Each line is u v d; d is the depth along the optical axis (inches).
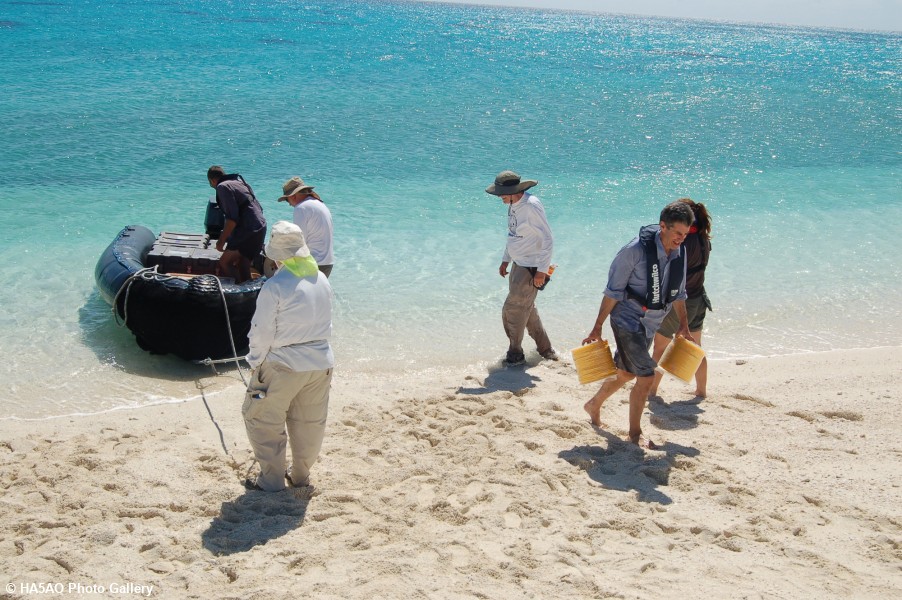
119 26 1989.4
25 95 928.9
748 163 758.5
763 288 381.4
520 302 271.9
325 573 146.8
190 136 764.6
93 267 382.3
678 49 2876.5
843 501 172.4
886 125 1055.0
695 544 156.6
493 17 5585.6
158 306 280.8
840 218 534.9
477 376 267.6
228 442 208.5
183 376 281.0
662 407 234.5
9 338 296.7
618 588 140.2
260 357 165.6
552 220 510.3
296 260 165.3
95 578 143.7
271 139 772.0
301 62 1459.2
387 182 615.8
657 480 186.2
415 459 195.9
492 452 200.4
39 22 1937.7
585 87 1352.1
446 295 360.8
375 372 279.3
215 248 355.3
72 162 637.3
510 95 1189.7
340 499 176.2
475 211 527.2
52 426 223.5
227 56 1480.1
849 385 254.4
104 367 280.2
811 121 1070.4
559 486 181.9
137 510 168.4
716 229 493.0
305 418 174.6
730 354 303.4
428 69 1492.4
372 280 377.7
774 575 144.2
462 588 140.5
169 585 142.2
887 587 139.7
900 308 357.4
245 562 149.5
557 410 233.9
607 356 206.2
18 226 451.8
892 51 3710.6
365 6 5585.6
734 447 205.0
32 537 157.8
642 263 191.8
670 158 770.2
